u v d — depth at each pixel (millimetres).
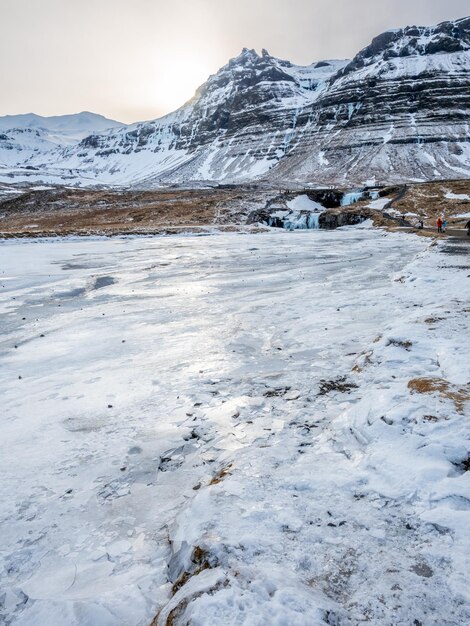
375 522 3773
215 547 3545
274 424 6418
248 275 22688
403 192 82375
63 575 3902
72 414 7293
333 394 7254
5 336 12508
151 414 7152
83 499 5035
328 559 3373
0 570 4016
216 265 27250
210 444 6094
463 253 22125
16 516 4762
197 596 3051
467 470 4289
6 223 83562
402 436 5012
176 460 5762
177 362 9680
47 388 8500
